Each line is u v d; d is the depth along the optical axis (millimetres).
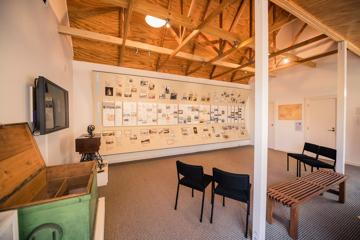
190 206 2322
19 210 739
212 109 5809
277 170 3795
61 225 812
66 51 3104
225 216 2104
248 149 6098
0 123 1078
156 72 4895
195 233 1797
